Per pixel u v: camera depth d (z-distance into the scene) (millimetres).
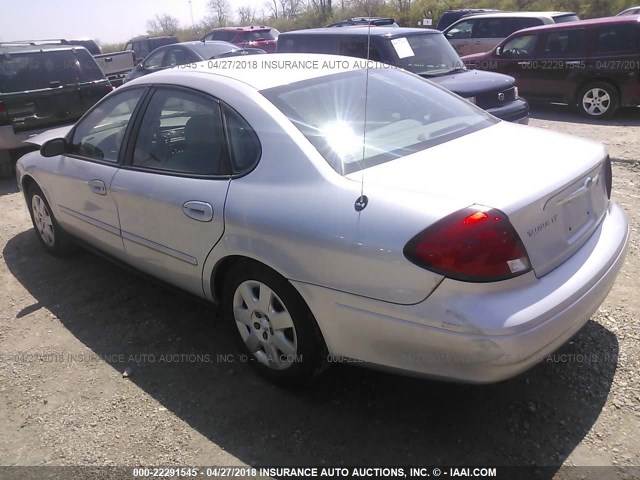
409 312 2209
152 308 3816
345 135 2744
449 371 2227
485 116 3330
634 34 8875
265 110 2803
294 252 2490
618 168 6309
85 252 4793
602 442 2449
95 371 3158
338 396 2840
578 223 2539
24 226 5570
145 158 3346
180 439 2625
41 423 2775
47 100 7297
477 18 12984
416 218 2197
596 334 3172
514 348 2090
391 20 9195
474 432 2557
